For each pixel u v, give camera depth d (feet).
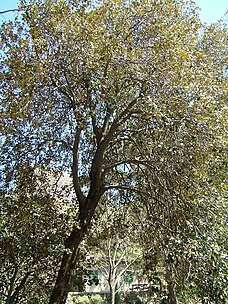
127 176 34.68
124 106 31.14
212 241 21.61
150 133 26.53
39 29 27.20
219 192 25.55
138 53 27.86
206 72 28.55
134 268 63.41
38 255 29.76
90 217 31.24
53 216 33.04
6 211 27.91
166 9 30.94
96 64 26.37
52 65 27.32
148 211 28.19
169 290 29.43
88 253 37.88
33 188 34.71
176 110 24.89
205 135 24.45
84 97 29.14
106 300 79.82
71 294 64.59
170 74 26.13
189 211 23.43
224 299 20.08
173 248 21.42
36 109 30.14
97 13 29.53
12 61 27.53
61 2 28.58
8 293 31.09
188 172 24.63
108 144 33.14
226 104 29.30
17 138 30.68
